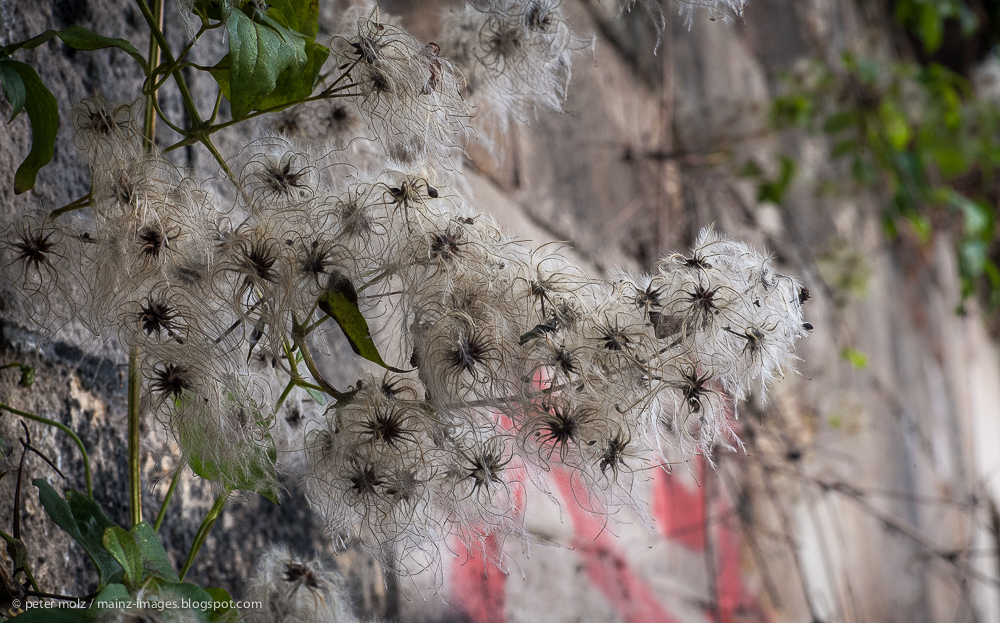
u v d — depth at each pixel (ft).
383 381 2.36
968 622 11.98
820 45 10.59
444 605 3.56
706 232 2.39
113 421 2.80
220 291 2.25
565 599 4.46
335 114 2.68
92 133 2.27
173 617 2.17
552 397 2.25
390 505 2.31
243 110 2.34
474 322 2.24
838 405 9.27
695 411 2.31
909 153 9.62
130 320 2.23
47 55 2.76
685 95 7.58
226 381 2.28
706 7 2.59
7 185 2.63
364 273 2.30
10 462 2.56
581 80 5.73
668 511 5.88
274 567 2.34
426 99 2.38
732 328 2.31
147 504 2.81
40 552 2.59
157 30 2.43
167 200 2.25
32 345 2.63
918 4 10.87
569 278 2.30
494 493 2.35
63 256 2.34
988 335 17.51
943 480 12.67
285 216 2.27
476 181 4.20
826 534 8.68
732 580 6.66
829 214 10.62
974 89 10.92
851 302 10.15
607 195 5.93
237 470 2.38
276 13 2.49
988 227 9.35
